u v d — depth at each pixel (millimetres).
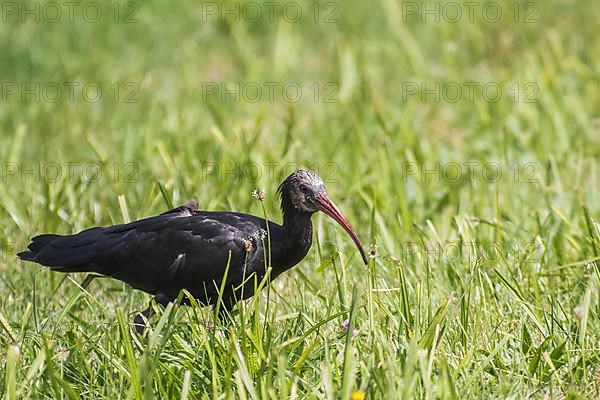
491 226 12570
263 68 20219
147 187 13820
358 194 13672
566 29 21250
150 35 20922
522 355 9352
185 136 15516
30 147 16578
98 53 20047
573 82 18422
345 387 8039
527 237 12516
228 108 17906
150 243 10656
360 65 19500
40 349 9492
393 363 8352
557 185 13484
